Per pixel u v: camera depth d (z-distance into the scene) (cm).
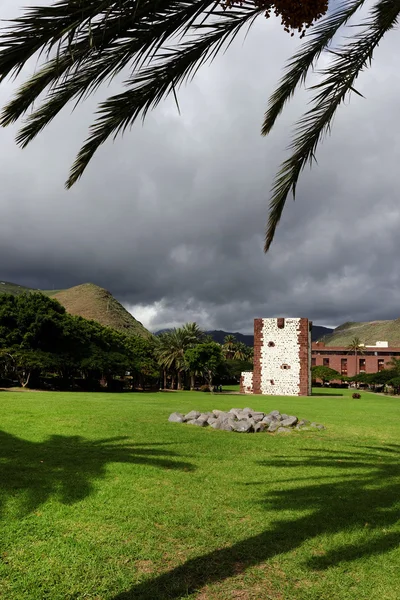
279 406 2758
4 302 4356
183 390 6312
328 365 9462
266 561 449
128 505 615
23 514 563
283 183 711
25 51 271
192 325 6444
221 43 438
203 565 438
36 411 1670
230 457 989
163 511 596
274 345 5469
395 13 561
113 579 401
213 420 1567
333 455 1052
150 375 5666
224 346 10425
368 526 553
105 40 319
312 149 689
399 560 456
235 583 402
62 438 1137
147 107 450
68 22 272
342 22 609
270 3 365
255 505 633
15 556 443
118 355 5041
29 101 347
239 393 5531
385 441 1334
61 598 365
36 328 4194
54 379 4609
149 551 465
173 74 436
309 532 531
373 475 831
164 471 823
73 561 435
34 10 269
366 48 600
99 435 1206
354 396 4466
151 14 339
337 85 631
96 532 514
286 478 801
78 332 4791
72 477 748
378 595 386
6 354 3969
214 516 583
